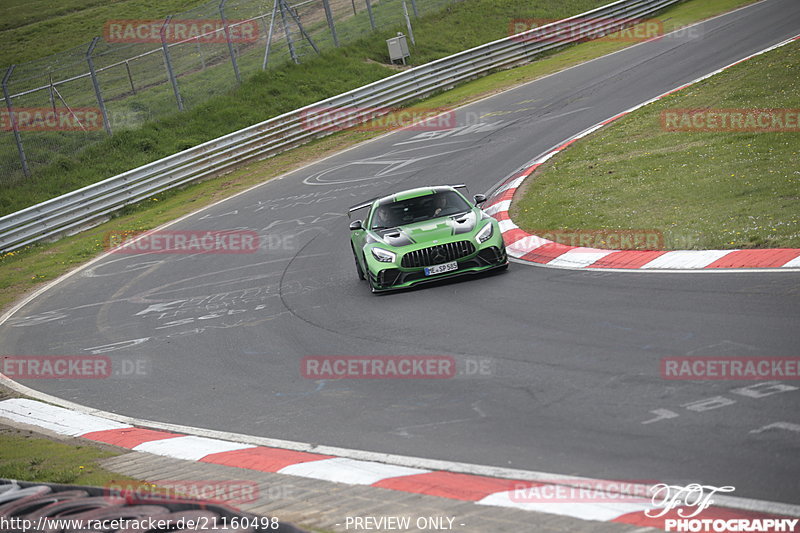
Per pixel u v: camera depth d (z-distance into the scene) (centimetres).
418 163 8325
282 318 4216
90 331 4975
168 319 4841
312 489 1947
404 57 14288
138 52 15888
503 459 1941
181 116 12106
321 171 9144
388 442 2242
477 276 4166
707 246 3669
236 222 7625
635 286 3353
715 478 1623
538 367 2591
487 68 13325
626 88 9475
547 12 16500
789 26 10506
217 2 16312
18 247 8525
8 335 5334
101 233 8506
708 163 5481
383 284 4069
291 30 16450
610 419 2052
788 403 1927
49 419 3341
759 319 2583
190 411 3044
